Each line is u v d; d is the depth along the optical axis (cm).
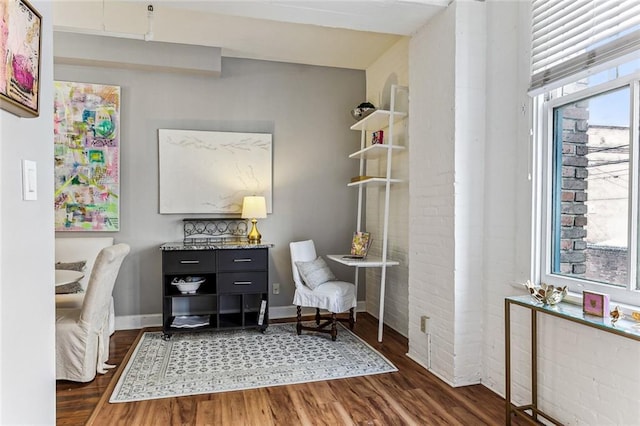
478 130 265
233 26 355
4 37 101
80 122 387
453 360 264
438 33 277
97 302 274
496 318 255
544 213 225
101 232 396
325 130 456
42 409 128
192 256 366
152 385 265
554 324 210
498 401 244
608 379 180
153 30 364
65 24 351
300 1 251
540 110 226
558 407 207
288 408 235
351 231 465
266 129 439
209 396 250
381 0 255
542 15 220
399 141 381
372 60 439
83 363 266
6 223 107
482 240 266
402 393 254
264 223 439
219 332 385
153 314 407
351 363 304
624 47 170
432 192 287
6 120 107
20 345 114
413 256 313
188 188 414
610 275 190
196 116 418
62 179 384
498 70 254
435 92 282
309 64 450
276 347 341
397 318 386
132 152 402
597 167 196
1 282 104
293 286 449
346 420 222
